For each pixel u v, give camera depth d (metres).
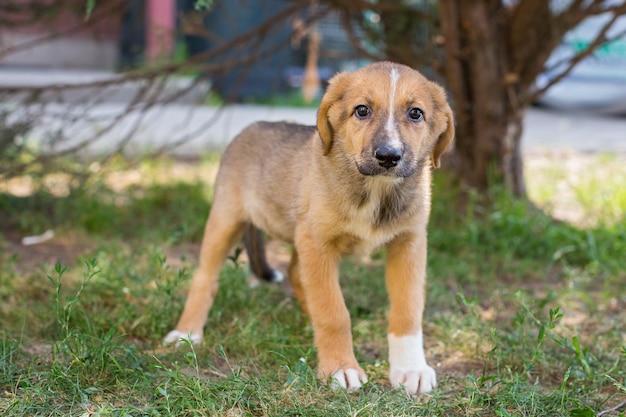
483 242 2.99
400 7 3.20
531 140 5.19
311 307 2.29
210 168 4.00
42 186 3.21
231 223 2.50
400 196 2.28
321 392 2.20
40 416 2.10
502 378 2.25
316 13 3.42
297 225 2.34
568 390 2.23
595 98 6.40
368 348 2.42
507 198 3.09
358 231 2.29
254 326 2.41
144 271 2.71
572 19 3.08
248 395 2.17
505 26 3.15
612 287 2.77
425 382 2.24
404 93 2.25
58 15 3.52
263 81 6.42
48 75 6.63
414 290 2.30
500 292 2.66
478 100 3.15
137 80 3.31
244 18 5.64
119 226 3.13
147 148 4.20
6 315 2.46
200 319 2.44
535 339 2.38
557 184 3.87
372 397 2.17
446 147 2.33
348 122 2.26
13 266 2.74
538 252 2.93
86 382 2.20
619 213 3.21
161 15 6.80
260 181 2.45
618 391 2.25
